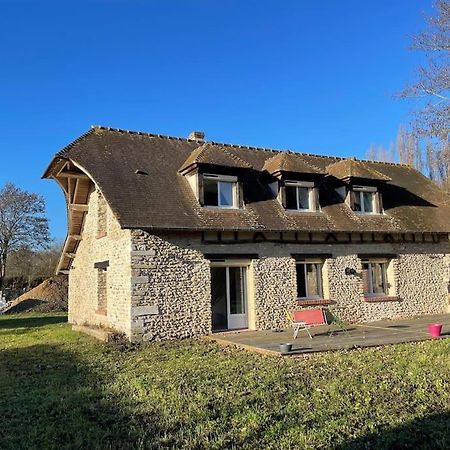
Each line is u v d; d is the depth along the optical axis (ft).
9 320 81.41
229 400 23.12
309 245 54.85
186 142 60.49
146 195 47.21
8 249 136.77
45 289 109.19
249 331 49.29
